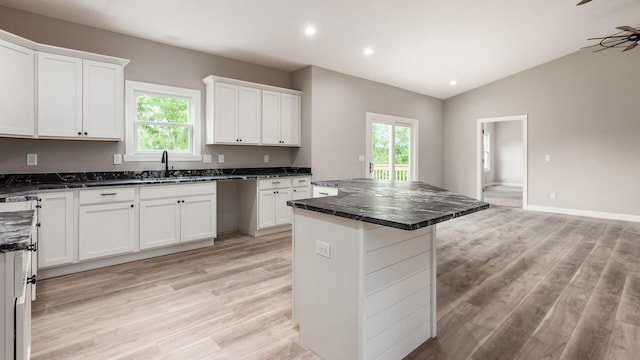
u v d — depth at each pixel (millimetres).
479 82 6988
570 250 3811
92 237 3102
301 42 4410
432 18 4168
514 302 2471
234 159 4797
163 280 2906
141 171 3951
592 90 5883
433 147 7664
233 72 4797
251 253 3730
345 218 1614
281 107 5016
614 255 3602
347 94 5727
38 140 3281
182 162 4289
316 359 1786
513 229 4898
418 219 1426
